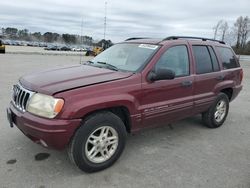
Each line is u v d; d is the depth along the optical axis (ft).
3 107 21.21
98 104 11.43
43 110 10.93
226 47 19.81
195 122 20.04
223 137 17.39
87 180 11.51
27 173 11.79
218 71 18.06
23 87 12.30
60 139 10.89
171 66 14.83
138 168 12.73
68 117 10.83
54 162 12.81
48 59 90.68
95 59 16.58
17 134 15.78
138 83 13.02
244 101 29.22
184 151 14.89
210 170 12.89
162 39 15.72
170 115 14.92
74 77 12.44
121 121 12.62
